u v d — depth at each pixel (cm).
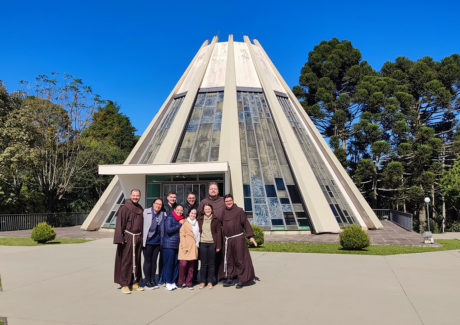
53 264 1215
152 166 2275
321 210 2314
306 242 1842
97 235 2234
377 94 4444
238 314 660
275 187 2388
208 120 2723
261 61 3362
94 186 4219
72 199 4044
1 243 1841
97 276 1020
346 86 5378
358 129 4281
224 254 910
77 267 1159
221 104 2817
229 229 909
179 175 2491
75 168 3766
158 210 911
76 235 2234
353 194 2692
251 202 2302
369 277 978
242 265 888
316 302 734
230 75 2908
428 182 4038
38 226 1850
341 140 5062
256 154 2536
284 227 2223
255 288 868
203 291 855
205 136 2619
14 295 809
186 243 888
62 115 3509
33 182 3531
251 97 2923
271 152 2573
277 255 1407
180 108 2762
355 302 730
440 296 773
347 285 884
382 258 1321
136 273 881
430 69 4828
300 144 2741
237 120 2588
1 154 2706
